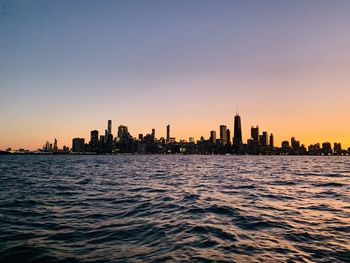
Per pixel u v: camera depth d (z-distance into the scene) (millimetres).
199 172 50094
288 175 43875
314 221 12852
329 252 8844
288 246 9391
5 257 8188
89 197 20031
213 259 8172
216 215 14062
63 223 12359
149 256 8352
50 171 51062
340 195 21406
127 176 40125
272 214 14344
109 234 10664
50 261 7914
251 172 51094
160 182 31312
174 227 11711
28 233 10727
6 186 26672
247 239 10117
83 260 8000
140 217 13586
